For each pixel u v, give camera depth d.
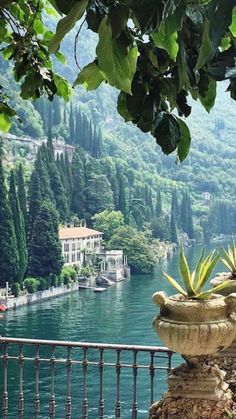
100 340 48.22
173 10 0.79
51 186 81.81
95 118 146.75
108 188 92.19
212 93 1.36
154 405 3.31
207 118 166.50
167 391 3.25
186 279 3.30
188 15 1.02
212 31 0.77
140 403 25.03
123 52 0.95
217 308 3.12
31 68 2.70
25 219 65.38
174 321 3.13
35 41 2.72
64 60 2.78
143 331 49.69
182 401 3.17
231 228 131.50
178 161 1.40
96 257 79.62
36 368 4.80
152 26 0.78
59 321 54.84
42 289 63.72
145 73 1.33
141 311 57.88
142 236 85.44
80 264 77.25
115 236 83.38
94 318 55.66
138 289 71.31
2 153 83.50
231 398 3.30
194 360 3.21
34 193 66.94
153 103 1.32
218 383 3.20
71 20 0.90
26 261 60.62
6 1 1.41
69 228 79.38
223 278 4.10
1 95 3.04
